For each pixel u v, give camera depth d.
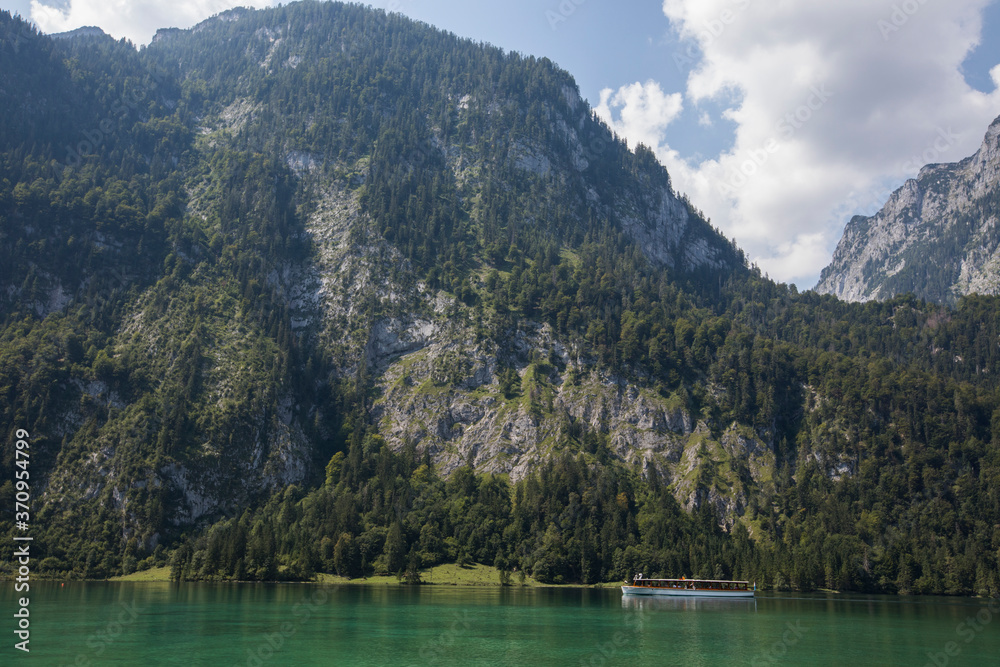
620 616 165.75
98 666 102.75
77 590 194.38
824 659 119.25
